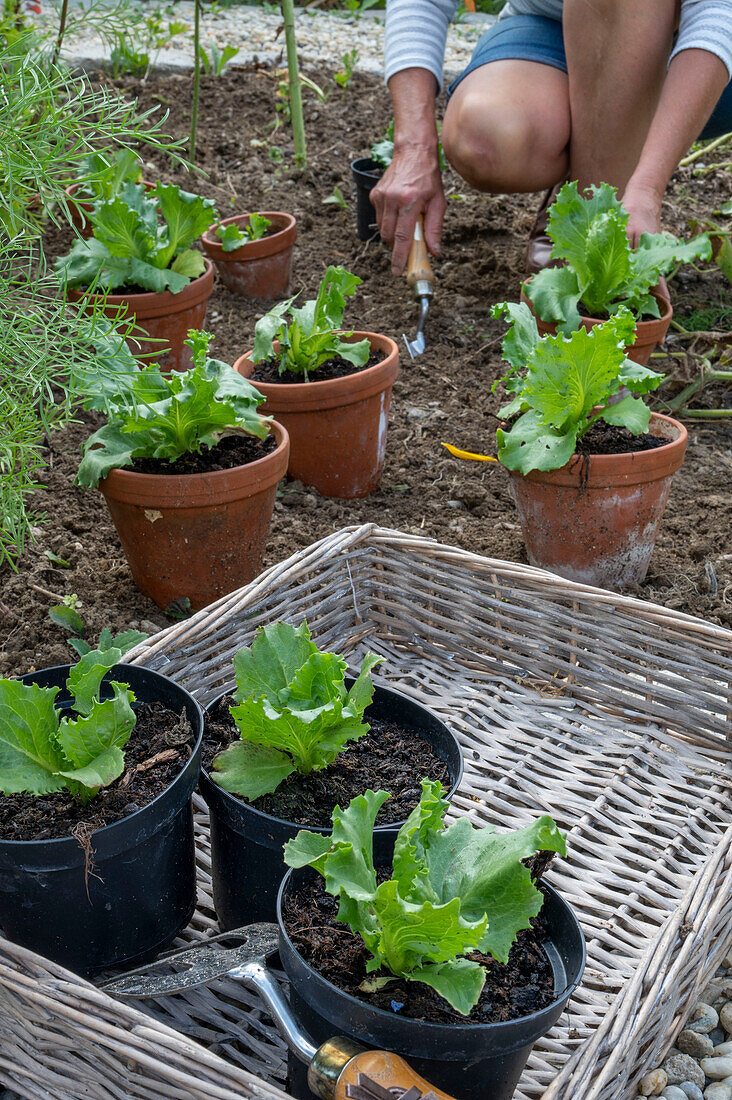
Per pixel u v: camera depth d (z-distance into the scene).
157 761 1.19
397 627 1.80
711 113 2.70
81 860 1.05
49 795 1.15
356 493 2.35
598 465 1.85
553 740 1.61
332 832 1.02
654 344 2.42
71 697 1.30
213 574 1.87
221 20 5.51
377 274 3.35
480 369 2.89
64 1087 1.08
